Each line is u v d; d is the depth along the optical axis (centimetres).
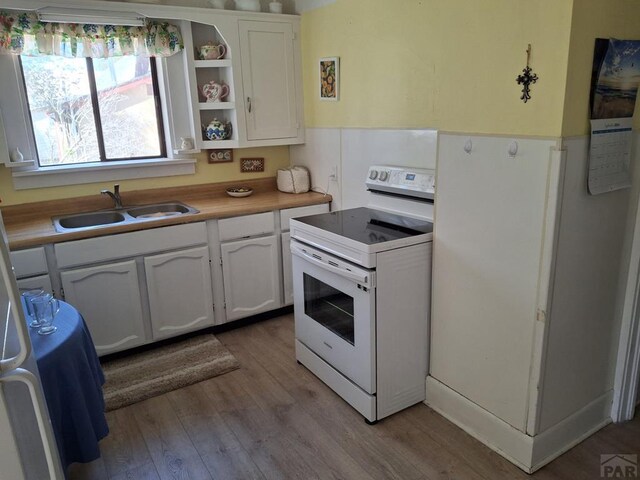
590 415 209
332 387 248
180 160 328
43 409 97
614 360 213
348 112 305
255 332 319
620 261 198
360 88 290
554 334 181
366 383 220
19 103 273
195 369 272
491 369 200
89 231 256
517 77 170
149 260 277
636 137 186
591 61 161
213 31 325
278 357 286
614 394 217
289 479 191
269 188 374
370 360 215
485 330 200
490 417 204
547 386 186
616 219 190
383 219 256
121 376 267
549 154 164
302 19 332
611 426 217
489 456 201
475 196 194
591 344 198
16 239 241
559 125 160
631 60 173
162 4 299
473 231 197
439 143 207
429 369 235
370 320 210
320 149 339
